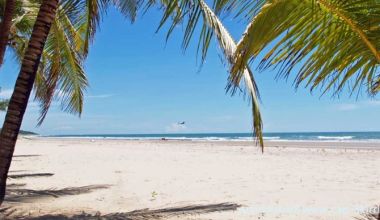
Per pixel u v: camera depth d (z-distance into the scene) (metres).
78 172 14.24
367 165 16.80
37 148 33.44
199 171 14.77
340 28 3.33
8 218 6.72
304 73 3.51
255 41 3.09
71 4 7.01
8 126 6.00
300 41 3.36
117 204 8.38
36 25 6.11
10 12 8.25
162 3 6.12
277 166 16.69
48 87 8.45
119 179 12.44
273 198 9.11
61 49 8.88
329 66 3.53
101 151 28.55
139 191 10.12
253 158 21.28
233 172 14.45
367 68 3.70
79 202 8.53
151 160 20.03
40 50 6.12
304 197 9.21
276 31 3.20
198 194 9.71
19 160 19.48
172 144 44.22
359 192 9.84
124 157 22.20
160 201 8.78
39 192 9.56
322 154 24.39
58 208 7.83
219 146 37.47
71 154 24.75
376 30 3.17
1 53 8.12
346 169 15.30
